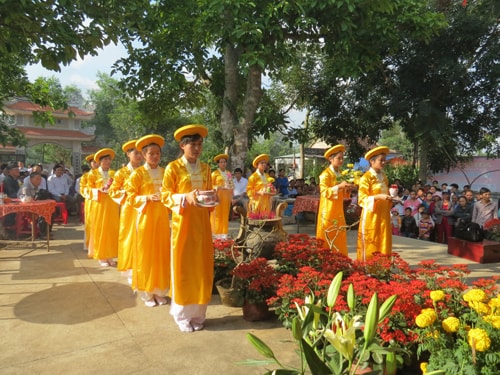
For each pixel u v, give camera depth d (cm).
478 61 1280
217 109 1395
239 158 1077
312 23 863
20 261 645
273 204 1092
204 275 385
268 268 420
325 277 364
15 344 353
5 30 520
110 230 617
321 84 1581
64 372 305
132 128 3005
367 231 539
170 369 310
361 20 901
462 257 696
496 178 1509
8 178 935
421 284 324
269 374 212
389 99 1443
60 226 1012
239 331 383
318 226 599
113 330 383
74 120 2600
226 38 902
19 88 912
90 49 572
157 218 443
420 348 267
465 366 231
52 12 524
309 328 224
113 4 603
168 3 1044
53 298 470
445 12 1270
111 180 622
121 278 553
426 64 1272
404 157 1942
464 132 1401
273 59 1012
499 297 260
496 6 1190
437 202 938
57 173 1075
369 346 205
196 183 393
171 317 416
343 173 582
